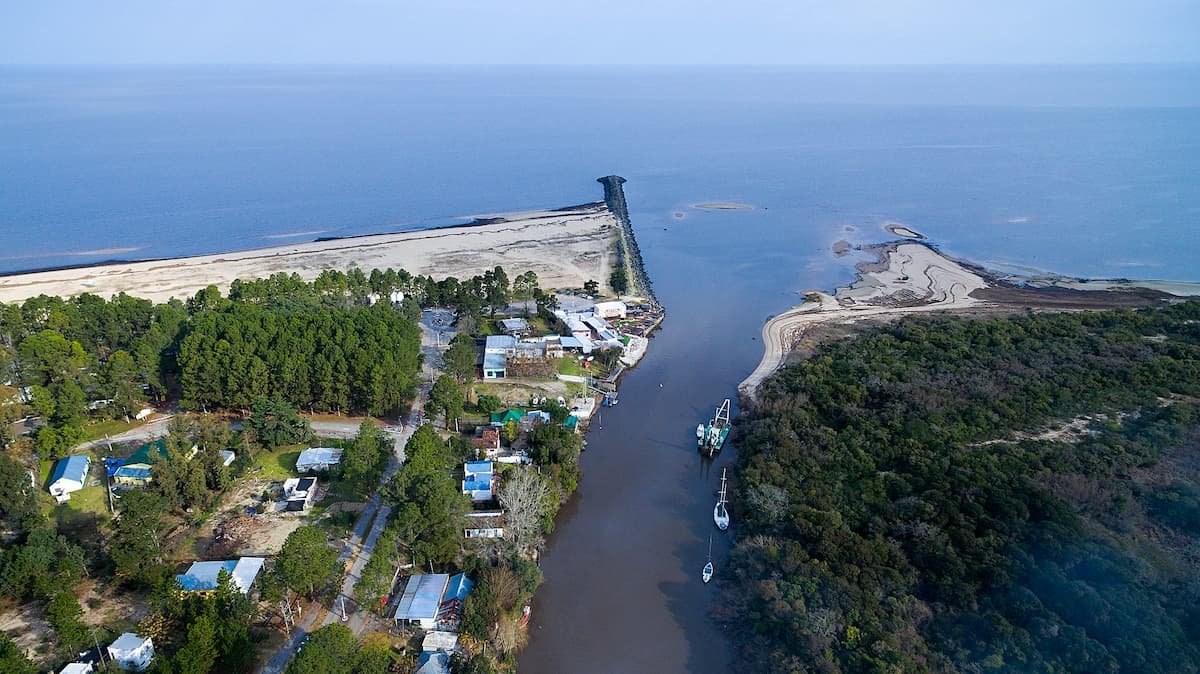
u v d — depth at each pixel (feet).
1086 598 249.96
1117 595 251.39
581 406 437.17
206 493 316.81
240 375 383.45
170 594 241.14
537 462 365.20
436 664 234.58
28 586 253.65
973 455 346.33
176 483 312.09
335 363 395.55
